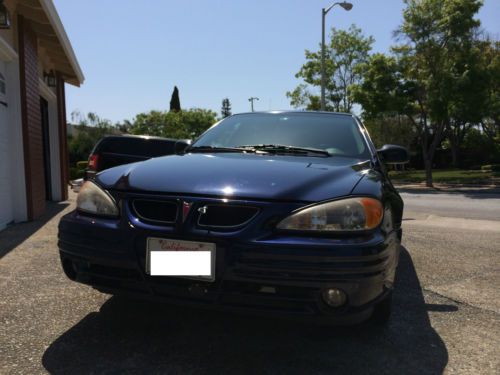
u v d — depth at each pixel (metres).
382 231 2.53
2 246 5.42
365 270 2.33
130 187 2.71
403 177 30.31
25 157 7.68
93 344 2.73
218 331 2.96
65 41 9.87
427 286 4.18
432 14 20.83
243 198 2.47
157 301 2.55
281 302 2.37
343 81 28.84
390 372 2.51
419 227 7.86
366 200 2.52
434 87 20.80
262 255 2.33
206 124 56.03
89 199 2.83
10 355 2.56
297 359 2.62
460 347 2.87
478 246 6.09
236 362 2.56
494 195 17.27
